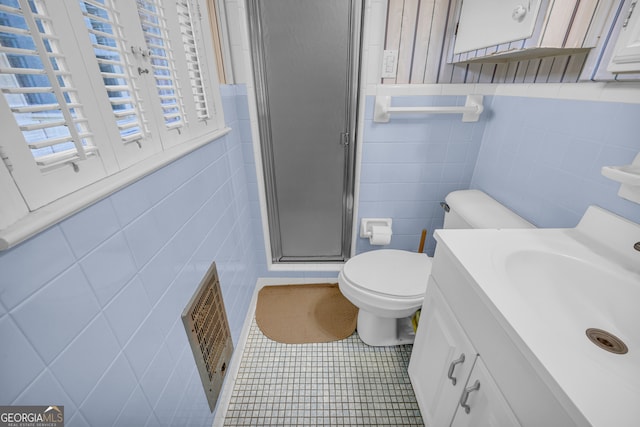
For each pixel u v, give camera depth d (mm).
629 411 394
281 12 1258
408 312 1171
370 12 1189
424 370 1028
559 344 489
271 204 1680
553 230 869
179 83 817
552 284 752
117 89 568
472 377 697
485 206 1230
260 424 1120
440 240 835
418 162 1482
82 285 486
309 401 1196
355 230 1689
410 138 1424
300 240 1796
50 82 405
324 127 1487
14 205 375
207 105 1000
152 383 689
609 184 790
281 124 1483
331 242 1801
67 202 439
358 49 1317
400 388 1244
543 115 1021
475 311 680
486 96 1326
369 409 1164
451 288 800
